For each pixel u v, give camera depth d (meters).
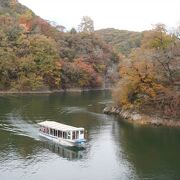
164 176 59.84
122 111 107.50
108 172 60.78
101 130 89.12
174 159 68.12
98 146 75.31
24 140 77.94
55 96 168.00
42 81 192.25
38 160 65.69
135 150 73.19
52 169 61.47
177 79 103.19
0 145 73.81
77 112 114.69
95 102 144.00
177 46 104.81
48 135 79.38
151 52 103.94
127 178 58.53
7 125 91.06
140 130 90.19
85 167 62.97
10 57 186.62
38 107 123.25
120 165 64.31
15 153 69.00
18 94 172.62
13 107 120.62
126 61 107.56
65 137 75.50
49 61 197.12
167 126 95.25
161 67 103.06
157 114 98.56
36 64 193.62
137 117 100.44
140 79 102.50
